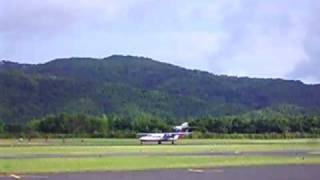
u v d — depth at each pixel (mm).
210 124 191750
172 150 93250
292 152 99688
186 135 163125
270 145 122625
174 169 66312
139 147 101375
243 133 188625
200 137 168125
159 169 65562
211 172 64688
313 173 66250
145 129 188625
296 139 171375
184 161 72938
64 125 177250
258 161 78625
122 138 158750
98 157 71750
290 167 73625
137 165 67188
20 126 178375
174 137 132375
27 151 83250
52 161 64938
